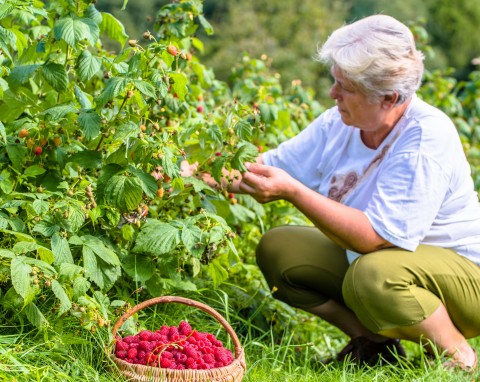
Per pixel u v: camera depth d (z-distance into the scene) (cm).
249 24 1880
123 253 330
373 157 344
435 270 330
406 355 364
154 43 302
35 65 305
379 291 325
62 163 311
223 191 346
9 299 289
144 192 318
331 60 321
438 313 331
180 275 332
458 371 322
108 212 310
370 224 329
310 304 374
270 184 326
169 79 310
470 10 2319
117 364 271
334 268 366
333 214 328
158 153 300
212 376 263
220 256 341
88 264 296
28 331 301
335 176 358
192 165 349
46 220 296
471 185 349
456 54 2314
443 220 341
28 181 318
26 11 325
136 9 1833
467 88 682
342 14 2105
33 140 310
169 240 309
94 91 377
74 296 286
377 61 309
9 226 300
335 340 415
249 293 402
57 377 271
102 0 1798
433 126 331
